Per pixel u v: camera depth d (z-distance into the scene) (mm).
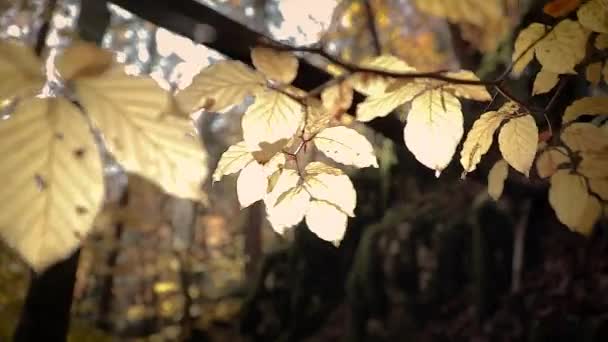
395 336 3766
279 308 4770
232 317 5543
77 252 1130
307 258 4691
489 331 3260
